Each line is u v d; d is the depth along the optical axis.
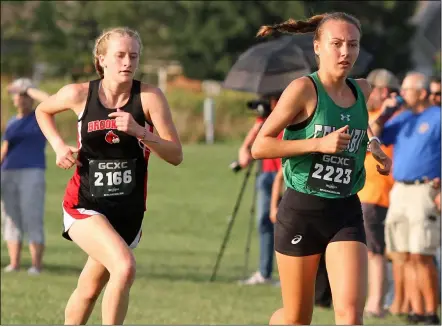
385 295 26.92
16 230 33.31
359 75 30.83
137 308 25.69
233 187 64.50
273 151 15.86
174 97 107.81
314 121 15.90
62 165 16.83
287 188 16.52
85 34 146.88
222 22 146.00
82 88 16.73
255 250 40.88
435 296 25.56
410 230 25.73
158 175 70.19
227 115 109.25
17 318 23.19
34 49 146.12
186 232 45.38
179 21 149.12
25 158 32.66
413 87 25.30
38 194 32.81
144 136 16.12
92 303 17.55
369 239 26.66
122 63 16.28
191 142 105.38
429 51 170.75
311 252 16.39
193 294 28.75
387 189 26.69
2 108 90.31
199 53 149.12
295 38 33.47
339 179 16.09
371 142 17.09
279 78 32.16
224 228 47.06
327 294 26.00
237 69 33.16
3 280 30.47
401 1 135.38
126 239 17.30
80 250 38.97
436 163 25.50
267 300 27.88
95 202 16.78
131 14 147.38
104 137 16.52
